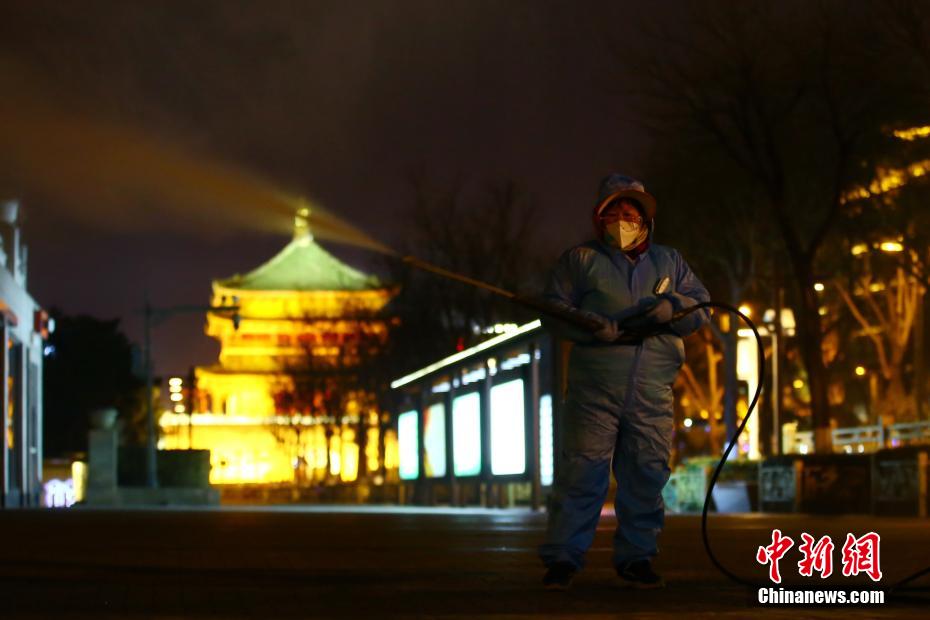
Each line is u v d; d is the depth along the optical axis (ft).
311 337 248.11
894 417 149.69
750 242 122.83
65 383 304.50
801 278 98.89
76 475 175.73
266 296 370.94
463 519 64.54
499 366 107.96
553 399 82.69
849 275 139.44
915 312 150.92
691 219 121.70
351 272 383.24
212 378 379.14
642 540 20.06
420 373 128.67
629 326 20.13
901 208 115.75
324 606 17.30
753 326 19.80
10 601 18.39
